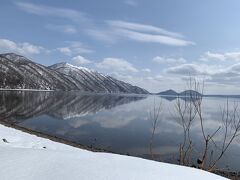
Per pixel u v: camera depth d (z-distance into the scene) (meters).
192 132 34.19
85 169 4.08
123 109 84.44
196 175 4.54
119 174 3.99
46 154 4.79
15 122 43.12
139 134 35.47
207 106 90.94
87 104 103.81
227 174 16.81
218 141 23.98
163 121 48.12
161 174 4.26
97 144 28.39
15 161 4.34
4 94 133.75
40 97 132.12
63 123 46.22
